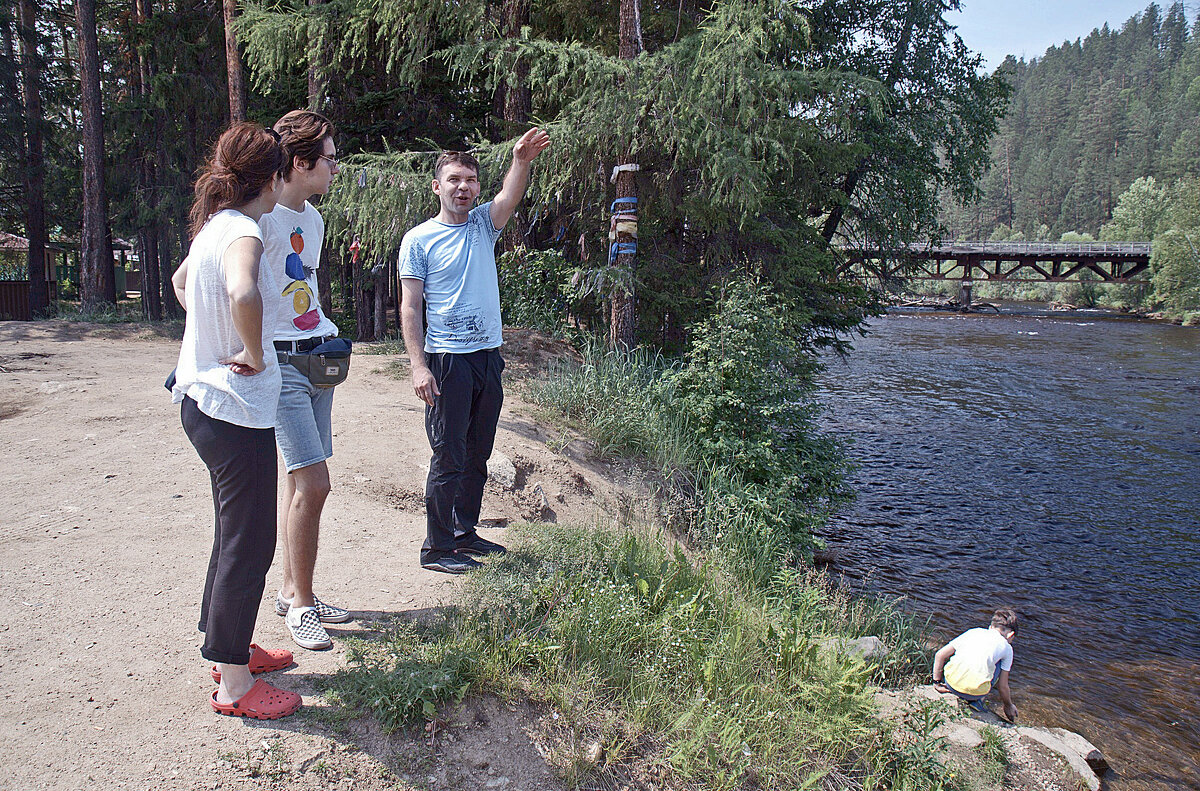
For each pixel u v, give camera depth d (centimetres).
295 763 247
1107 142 10956
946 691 504
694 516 658
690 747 299
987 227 11569
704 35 913
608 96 926
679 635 364
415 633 327
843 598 602
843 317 1404
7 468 528
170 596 346
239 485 243
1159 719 539
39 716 252
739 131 934
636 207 980
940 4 1571
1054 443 1509
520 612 349
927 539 963
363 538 448
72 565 369
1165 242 4425
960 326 4084
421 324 383
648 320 1113
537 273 1126
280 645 309
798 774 321
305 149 286
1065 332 3756
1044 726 510
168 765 237
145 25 1986
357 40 1230
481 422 411
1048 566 879
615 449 730
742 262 1176
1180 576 852
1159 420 1728
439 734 276
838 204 1432
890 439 1533
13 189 2442
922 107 1591
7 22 2142
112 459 552
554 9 1294
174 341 1443
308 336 302
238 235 233
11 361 1039
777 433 822
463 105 1497
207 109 2011
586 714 306
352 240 1136
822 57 1491
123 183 2183
